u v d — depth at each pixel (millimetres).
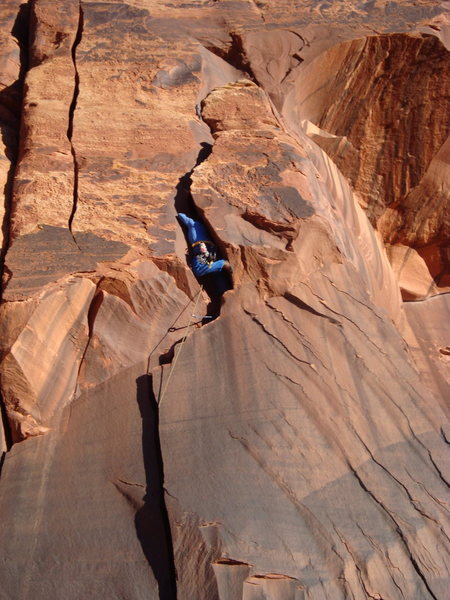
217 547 4957
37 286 6348
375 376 5902
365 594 4867
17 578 5152
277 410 5645
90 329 6395
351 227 8406
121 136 7801
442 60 8828
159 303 6543
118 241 6766
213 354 6027
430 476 5402
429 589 4918
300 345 6062
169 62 8664
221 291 6695
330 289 6484
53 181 7363
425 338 8055
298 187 7082
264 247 6695
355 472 5383
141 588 4988
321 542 5051
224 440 5520
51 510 5461
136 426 5797
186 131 7859
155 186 7332
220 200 7012
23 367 5930
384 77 9133
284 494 5246
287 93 8859
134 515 5344
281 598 4797
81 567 5145
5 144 8492
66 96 8430
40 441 5816
